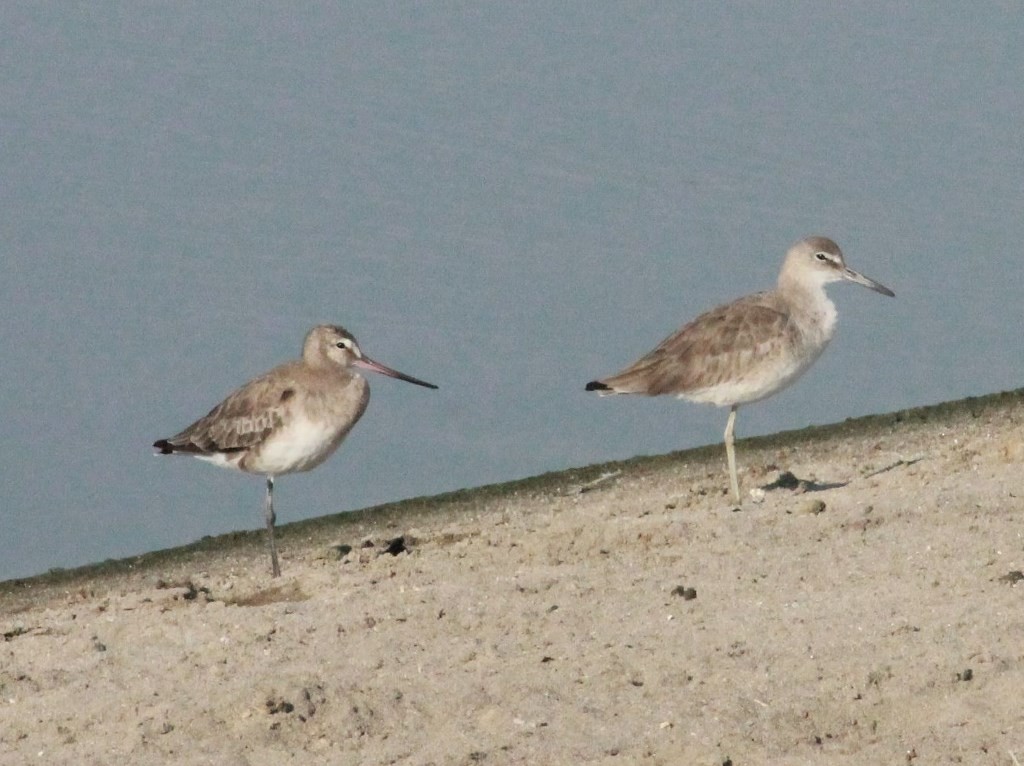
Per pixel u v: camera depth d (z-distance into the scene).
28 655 15.00
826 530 16.88
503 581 15.94
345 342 19.41
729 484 20.47
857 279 20.16
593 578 15.92
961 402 23.36
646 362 20.22
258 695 13.26
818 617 14.54
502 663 13.90
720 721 12.79
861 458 21.36
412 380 19.58
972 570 15.36
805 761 12.20
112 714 13.36
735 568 15.98
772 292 20.44
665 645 14.13
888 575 15.46
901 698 13.00
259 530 21.20
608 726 12.80
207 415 19.89
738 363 19.67
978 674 13.23
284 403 19.16
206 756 12.60
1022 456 19.22
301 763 12.45
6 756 12.80
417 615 15.11
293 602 15.98
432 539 19.52
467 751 12.45
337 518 21.33
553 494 21.45
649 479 21.62
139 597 17.06
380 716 13.09
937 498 17.47
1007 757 12.14
